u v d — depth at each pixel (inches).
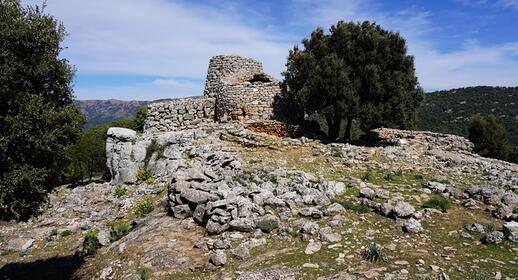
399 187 759.1
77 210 1046.4
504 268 474.3
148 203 879.1
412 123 1406.3
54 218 1035.9
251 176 825.5
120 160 1159.6
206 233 631.2
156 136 1186.6
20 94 590.9
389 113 1163.3
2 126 587.5
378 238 561.9
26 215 640.4
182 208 707.4
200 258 570.3
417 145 1219.2
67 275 686.5
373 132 1381.6
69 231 929.5
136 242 659.4
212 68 1417.3
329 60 1172.5
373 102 1178.0
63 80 657.0
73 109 660.1
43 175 614.5
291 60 1332.4
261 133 1210.0
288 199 682.2
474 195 695.7
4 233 986.7
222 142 1143.6
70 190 1277.1
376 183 796.6
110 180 1207.6
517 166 1110.4
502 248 524.4
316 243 554.6
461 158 1085.8
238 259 549.0
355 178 820.0
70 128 641.6
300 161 984.9
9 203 596.7
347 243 549.0
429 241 550.3
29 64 613.3
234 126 1196.5
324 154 1021.2
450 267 479.5
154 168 1133.1
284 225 615.8
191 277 529.7
